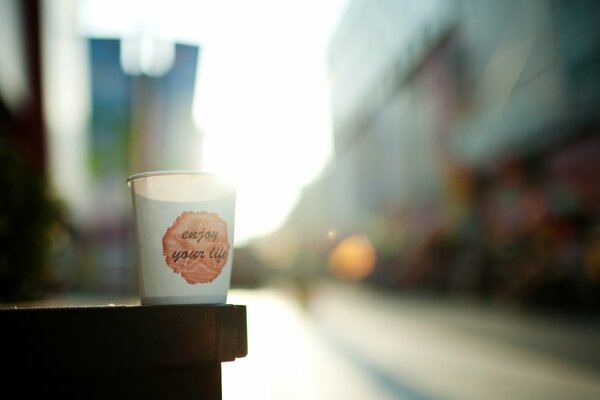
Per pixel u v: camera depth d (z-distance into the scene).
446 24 26.42
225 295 1.22
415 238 30.34
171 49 11.25
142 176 1.18
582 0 16.39
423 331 11.65
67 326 0.99
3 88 8.02
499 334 10.81
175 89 11.61
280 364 6.71
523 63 19.44
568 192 16.72
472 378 6.55
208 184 1.18
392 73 34.78
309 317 14.36
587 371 6.80
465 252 22.58
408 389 5.87
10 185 3.67
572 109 16.81
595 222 15.29
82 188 16.36
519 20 19.95
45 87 11.76
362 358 7.88
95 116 11.69
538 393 5.70
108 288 13.12
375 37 38.62
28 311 0.98
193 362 1.06
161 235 1.15
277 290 28.27
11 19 8.25
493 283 18.55
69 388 1.04
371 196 38.91
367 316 15.46
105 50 11.39
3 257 3.62
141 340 1.02
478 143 22.34
